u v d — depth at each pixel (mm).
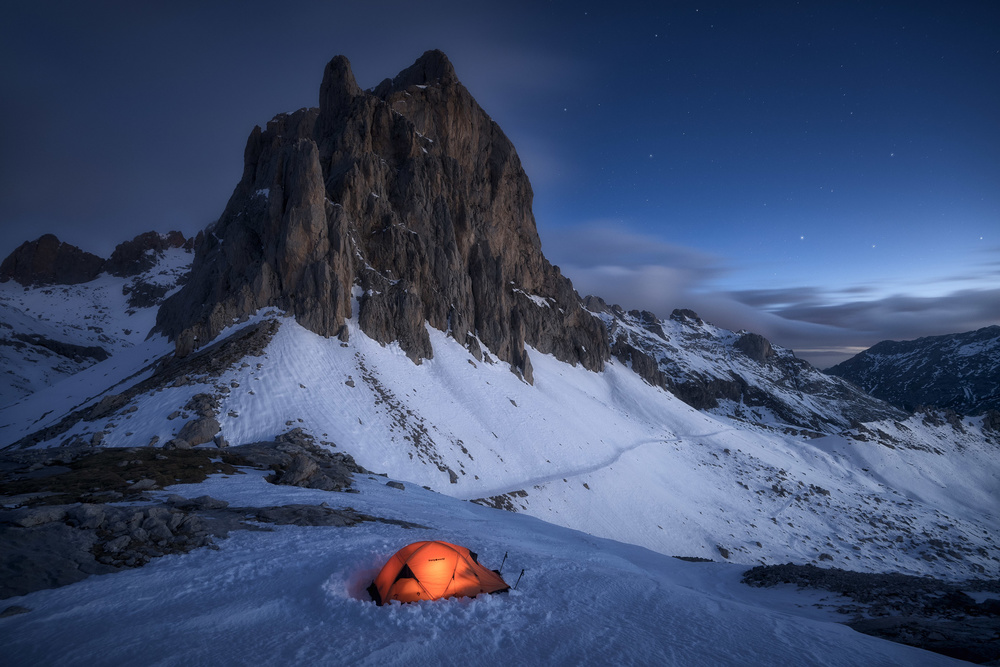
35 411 90688
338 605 13445
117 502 25750
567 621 13078
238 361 66250
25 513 19031
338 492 36312
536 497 71312
